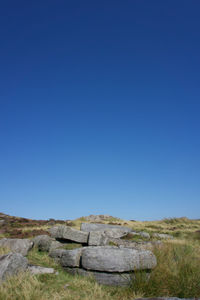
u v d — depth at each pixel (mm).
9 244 5203
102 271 4180
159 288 3732
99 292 3613
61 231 5777
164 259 4504
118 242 5863
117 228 7516
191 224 11367
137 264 4129
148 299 3119
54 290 3594
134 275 4031
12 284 3574
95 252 4289
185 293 3680
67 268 4520
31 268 4215
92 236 5387
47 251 5426
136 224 10484
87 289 3723
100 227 7438
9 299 3180
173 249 5238
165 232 8594
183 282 3834
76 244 5559
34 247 5484
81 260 4406
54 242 5566
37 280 3762
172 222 11969
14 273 3889
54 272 4316
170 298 3119
